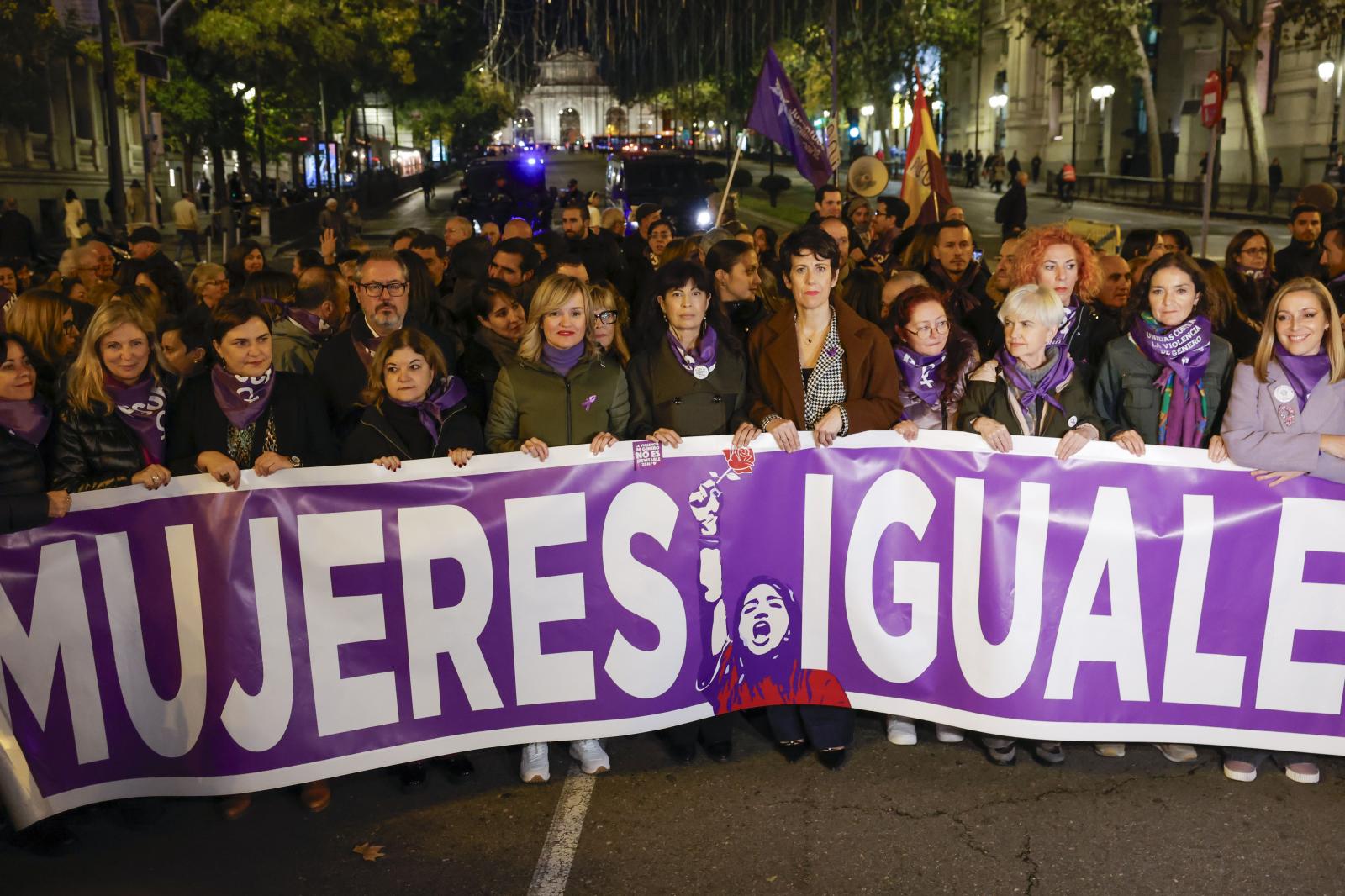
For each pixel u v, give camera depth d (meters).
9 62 33.69
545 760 4.60
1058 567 4.51
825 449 4.60
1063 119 55.84
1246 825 4.14
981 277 6.91
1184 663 4.51
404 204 55.31
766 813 4.27
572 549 4.53
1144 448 4.43
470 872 3.93
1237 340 6.17
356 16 39.47
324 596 4.39
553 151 93.56
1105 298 6.31
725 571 4.62
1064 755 4.71
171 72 37.16
